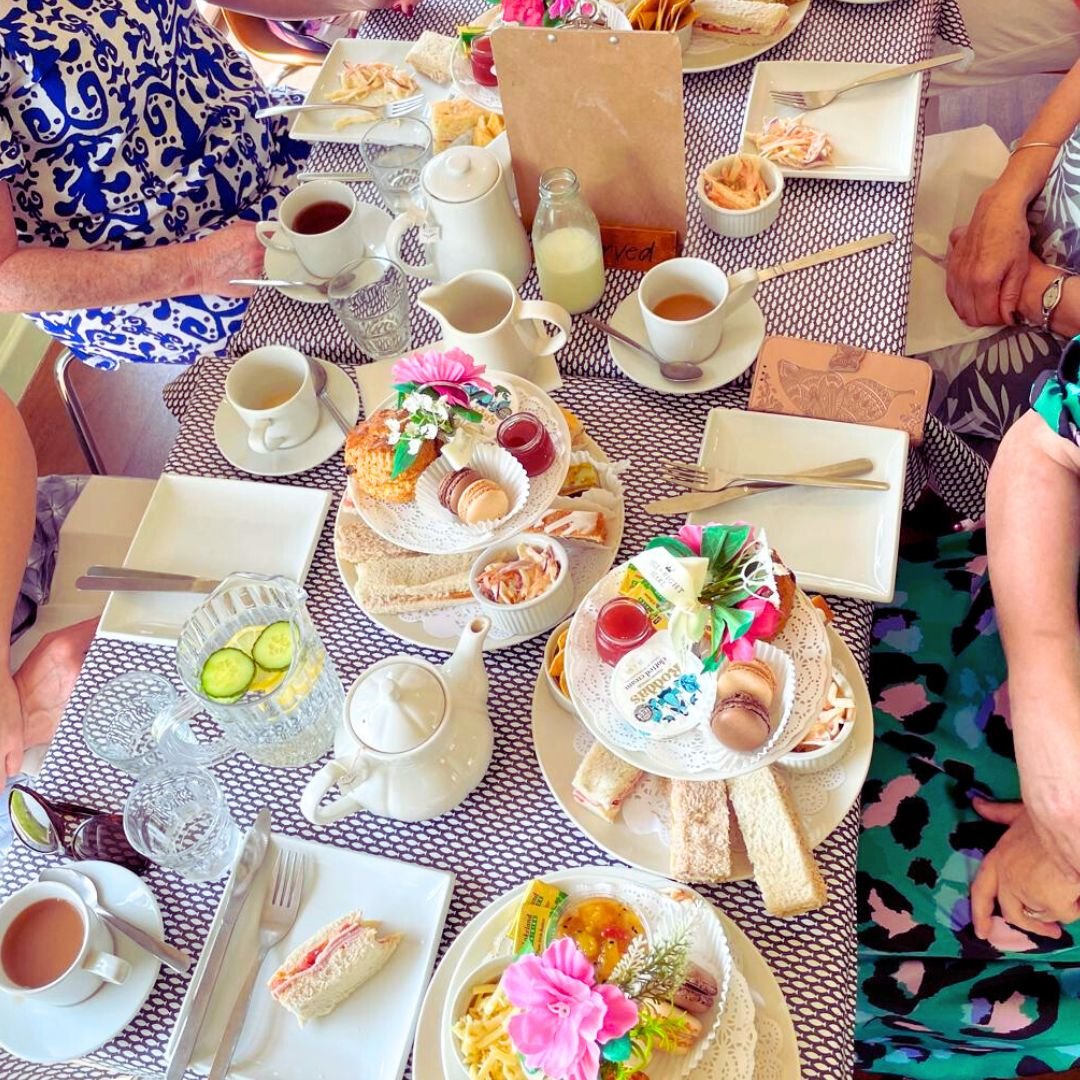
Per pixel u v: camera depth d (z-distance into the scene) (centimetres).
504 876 89
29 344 249
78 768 100
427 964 85
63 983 83
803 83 138
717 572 79
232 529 111
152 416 243
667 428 111
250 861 89
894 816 115
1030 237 146
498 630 97
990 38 206
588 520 98
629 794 89
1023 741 101
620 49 103
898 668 125
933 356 150
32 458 142
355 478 96
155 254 152
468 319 110
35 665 132
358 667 101
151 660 105
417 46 147
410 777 86
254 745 93
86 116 147
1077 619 104
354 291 121
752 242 126
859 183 129
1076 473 107
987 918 108
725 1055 73
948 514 152
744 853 86
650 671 80
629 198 119
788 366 111
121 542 154
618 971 71
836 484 103
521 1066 71
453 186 112
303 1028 84
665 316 113
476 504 91
